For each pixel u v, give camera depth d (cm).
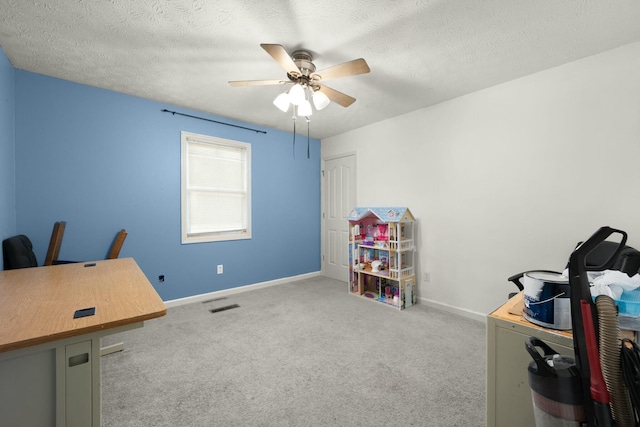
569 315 103
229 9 167
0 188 207
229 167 380
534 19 176
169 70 243
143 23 181
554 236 239
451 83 267
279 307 325
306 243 466
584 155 223
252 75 252
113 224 292
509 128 263
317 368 200
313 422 150
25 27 185
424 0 159
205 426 146
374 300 345
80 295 129
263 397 169
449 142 308
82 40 200
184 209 339
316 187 480
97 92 280
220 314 303
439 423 149
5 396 88
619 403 75
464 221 297
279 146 429
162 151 321
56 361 92
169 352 221
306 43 202
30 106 247
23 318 101
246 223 395
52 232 254
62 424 93
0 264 202
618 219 208
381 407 161
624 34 191
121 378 187
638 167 200
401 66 234
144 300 123
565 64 230
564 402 83
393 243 328
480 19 176
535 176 248
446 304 313
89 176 278
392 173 368
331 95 228
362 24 181
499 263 272
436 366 202
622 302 100
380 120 378
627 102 204
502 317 117
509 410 114
